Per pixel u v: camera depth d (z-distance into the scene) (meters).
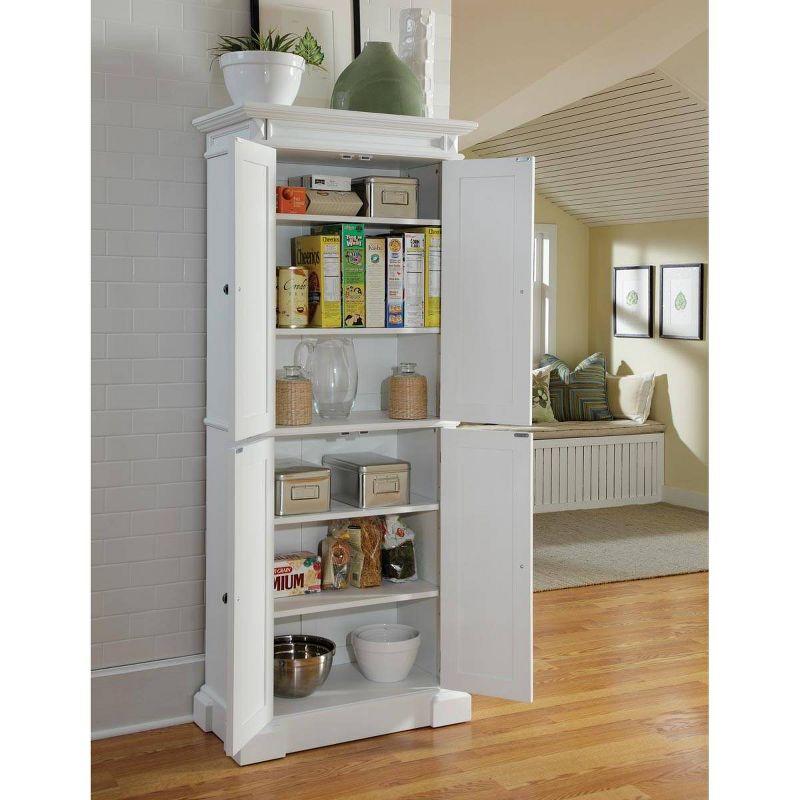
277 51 3.16
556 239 8.03
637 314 7.76
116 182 3.24
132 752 3.18
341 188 3.33
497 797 2.87
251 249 2.90
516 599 3.34
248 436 2.92
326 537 3.58
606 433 7.35
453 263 3.38
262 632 3.07
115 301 3.26
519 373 3.29
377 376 3.71
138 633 3.36
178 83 3.31
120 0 3.21
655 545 6.10
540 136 6.60
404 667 3.46
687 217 7.25
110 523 3.30
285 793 2.89
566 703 3.61
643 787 2.93
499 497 3.35
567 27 4.46
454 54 4.67
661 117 5.77
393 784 2.95
